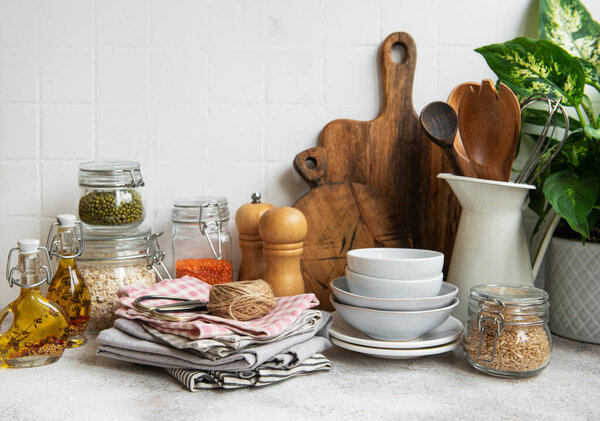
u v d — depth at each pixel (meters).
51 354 0.96
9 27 1.23
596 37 1.20
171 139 1.27
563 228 1.15
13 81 1.24
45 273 0.96
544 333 0.92
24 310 0.95
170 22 1.25
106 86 1.25
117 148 1.27
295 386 0.89
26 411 0.79
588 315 1.09
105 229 1.14
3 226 1.27
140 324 0.95
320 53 1.26
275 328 0.89
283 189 1.29
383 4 1.26
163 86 1.26
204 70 1.26
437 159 1.27
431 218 1.28
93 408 0.80
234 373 0.87
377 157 1.27
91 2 1.24
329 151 1.27
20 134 1.25
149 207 1.28
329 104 1.27
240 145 1.28
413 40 1.25
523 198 1.07
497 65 1.09
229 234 1.24
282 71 1.27
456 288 0.99
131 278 1.13
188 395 0.85
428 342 0.94
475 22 1.26
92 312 1.10
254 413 0.79
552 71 1.06
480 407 0.81
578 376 0.94
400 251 1.05
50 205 1.27
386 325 0.93
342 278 1.08
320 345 0.95
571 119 1.19
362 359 1.01
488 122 1.05
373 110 1.28
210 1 1.25
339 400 0.84
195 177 1.28
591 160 1.08
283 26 1.26
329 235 1.24
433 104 1.10
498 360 0.91
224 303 0.93
